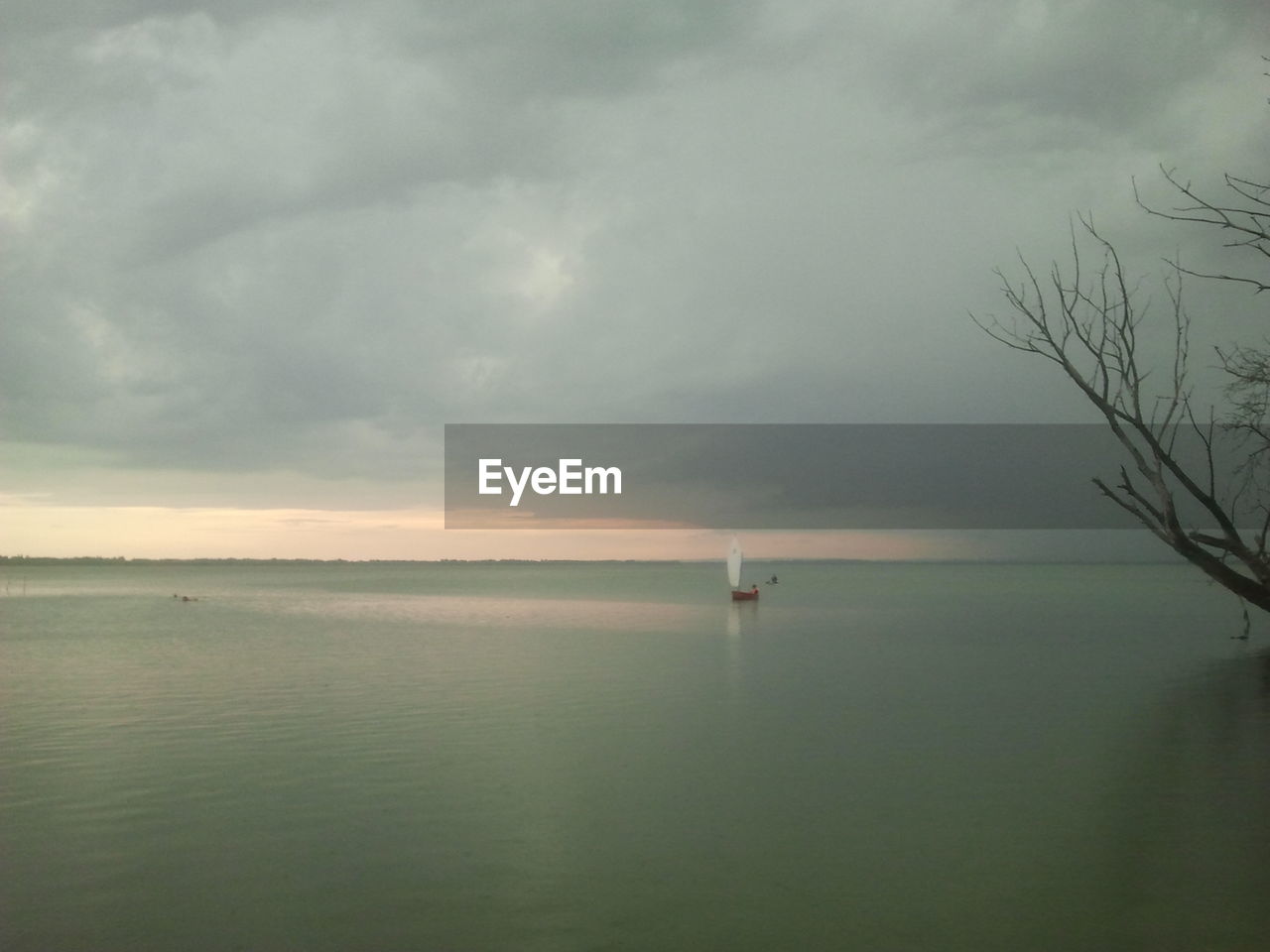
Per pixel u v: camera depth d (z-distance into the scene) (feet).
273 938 30.99
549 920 32.35
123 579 590.14
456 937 31.09
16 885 35.73
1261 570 69.15
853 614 208.74
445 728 66.95
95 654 121.39
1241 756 56.80
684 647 130.00
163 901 34.09
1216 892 34.63
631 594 337.93
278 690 85.87
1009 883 35.73
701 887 35.58
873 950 30.01
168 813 45.01
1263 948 30.14
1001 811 45.06
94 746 60.44
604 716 72.08
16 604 268.21
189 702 78.89
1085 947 30.22
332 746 60.39
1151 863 37.73
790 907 33.42
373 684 90.53
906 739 62.59
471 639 144.97
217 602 278.46
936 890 35.12
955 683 90.38
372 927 31.94
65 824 43.32
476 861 38.29
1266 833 41.42
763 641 140.67
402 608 241.55
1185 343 69.21
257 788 49.42
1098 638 141.69
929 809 45.55
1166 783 50.14
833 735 64.08
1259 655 115.03
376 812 45.24
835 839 40.91
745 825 43.04
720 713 73.36
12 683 90.84
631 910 33.30
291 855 38.96
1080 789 48.93
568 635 152.66
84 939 30.96
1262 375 65.00
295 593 353.72
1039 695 82.17
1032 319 72.23
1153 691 83.92
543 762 55.72
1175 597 288.71
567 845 40.14
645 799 47.55
